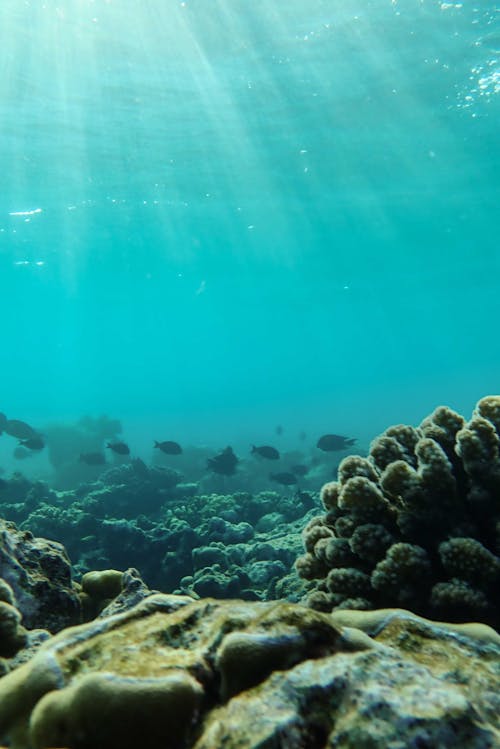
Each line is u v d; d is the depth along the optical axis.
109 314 82.75
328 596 3.03
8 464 33.81
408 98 17.48
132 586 3.22
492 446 3.00
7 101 15.86
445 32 13.95
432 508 2.95
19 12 12.36
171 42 13.55
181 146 20.05
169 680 1.34
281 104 17.28
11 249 34.44
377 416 63.41
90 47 13.59
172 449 13.63
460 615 2.64
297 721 1.22
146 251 37.97
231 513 10.16
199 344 150.88
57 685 1.46
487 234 40.41
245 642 1.42
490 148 22.75
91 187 23.58
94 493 11.79
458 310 106.00
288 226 34.06
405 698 1.22
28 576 2.96
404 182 26.55
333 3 12.44
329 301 78.81
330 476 17.94
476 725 1.17
